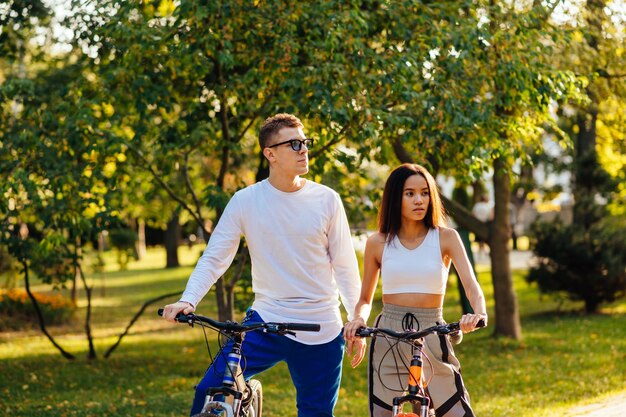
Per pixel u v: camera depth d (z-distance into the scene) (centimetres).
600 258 1719
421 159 827
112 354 1388
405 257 428
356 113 789
